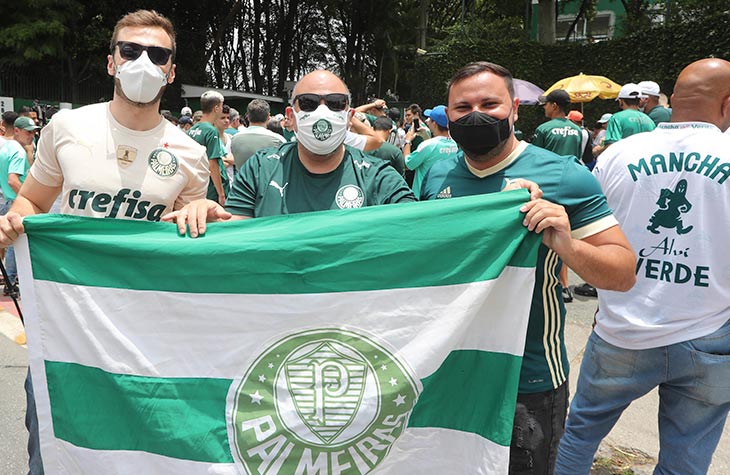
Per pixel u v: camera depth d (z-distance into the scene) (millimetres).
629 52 15906
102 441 2141
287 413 2111
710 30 13805
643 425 3754
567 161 2123
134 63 2148
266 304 2121
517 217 2014
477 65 2160
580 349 4973
